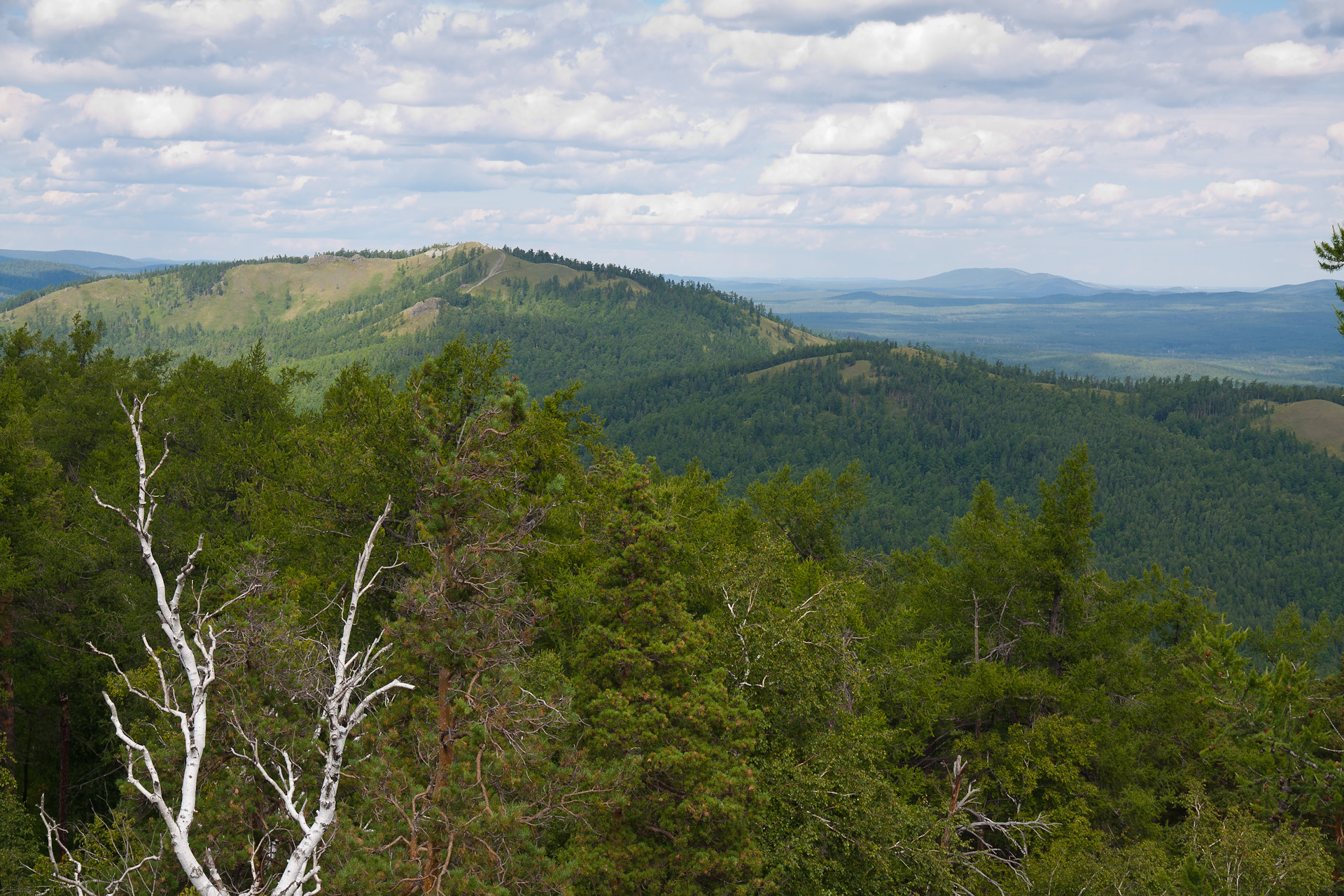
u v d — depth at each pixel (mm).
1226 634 22891
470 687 13609
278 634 13430
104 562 29125
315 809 12742
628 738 17281
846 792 20656
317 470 28094
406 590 14359
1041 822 25219
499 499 22234
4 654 26750
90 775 29938
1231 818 22594
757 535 27391
